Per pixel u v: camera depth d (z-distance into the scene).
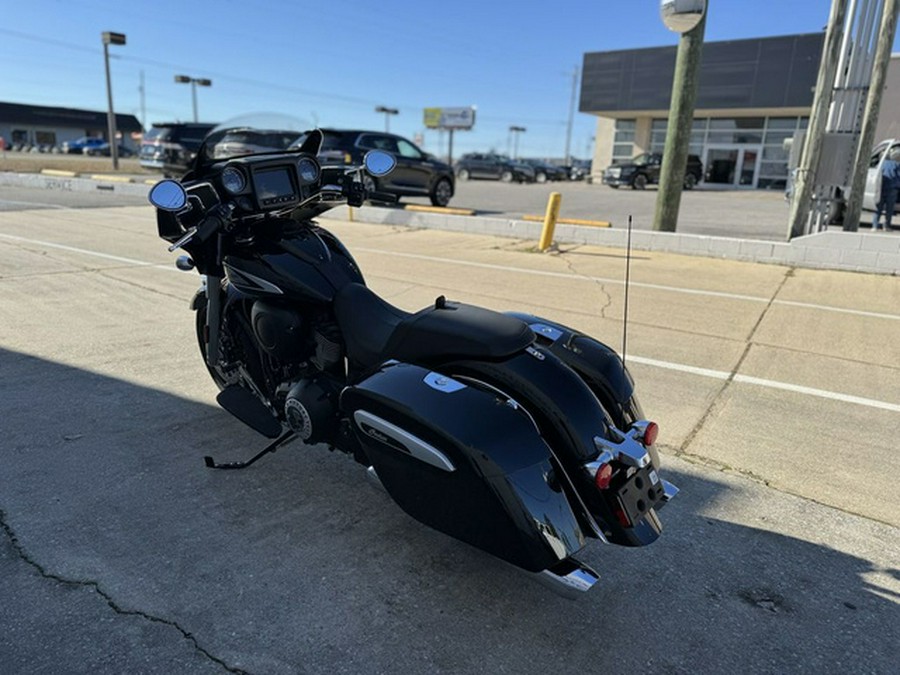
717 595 2.58
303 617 2.37
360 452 2.81
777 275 8.49
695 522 3.06
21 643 2.18
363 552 2.76
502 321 2.61
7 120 69.50
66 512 2.93
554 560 2.12
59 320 5.68
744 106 27.09
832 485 3.41
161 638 2.24
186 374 4.55
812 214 9.62
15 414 3.84
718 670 2.21
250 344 3.39
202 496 3.12
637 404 2.79
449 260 9.23
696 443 3.84
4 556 2.62
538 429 2.30
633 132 33.41
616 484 2.31
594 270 8.68
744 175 29.67
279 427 3.16
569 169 40.41
